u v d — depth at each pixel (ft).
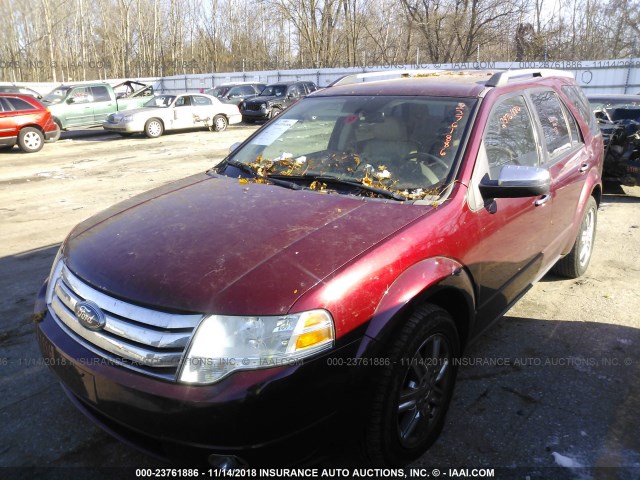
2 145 49.03
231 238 8.32
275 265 7.59
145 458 9.18
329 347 7.18
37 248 20.71
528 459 9.04
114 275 7.89
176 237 8.54
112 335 7.61
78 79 141.69
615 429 9.77
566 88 15.42
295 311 7.06
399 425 8.38
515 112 12.04
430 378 8.85
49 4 142.51
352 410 7.45
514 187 9.77
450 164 10.12
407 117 11.35
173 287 7.38
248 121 80.12
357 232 8.41
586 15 115.44
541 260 12.89
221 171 12.25
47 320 8.86
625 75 79.36
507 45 115.44
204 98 68.13
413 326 8.07
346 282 7.47
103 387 7.50
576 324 13.78
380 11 130.72
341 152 11.33
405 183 10.12
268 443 6.94
